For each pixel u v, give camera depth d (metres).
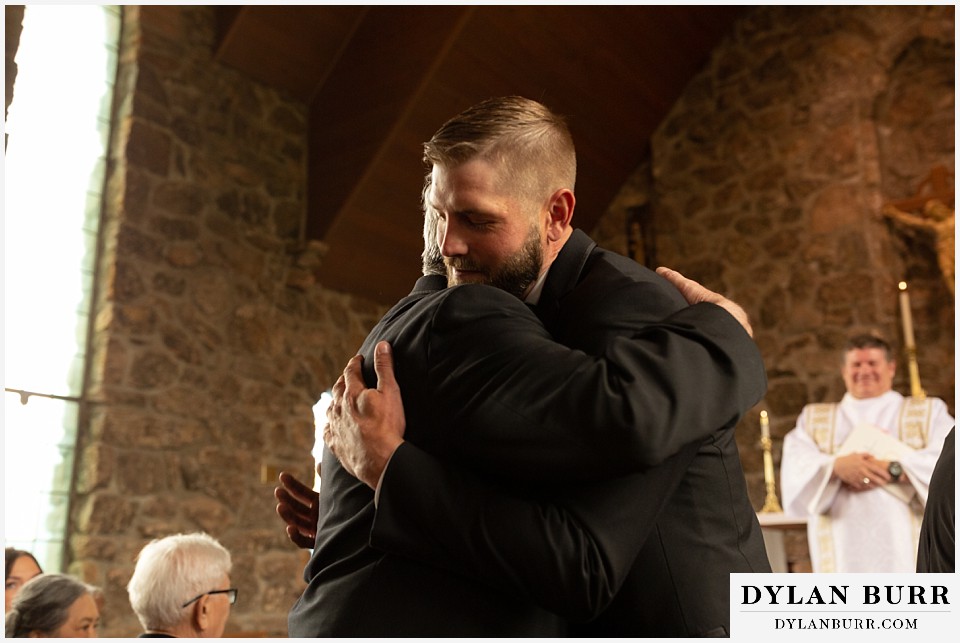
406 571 1.03
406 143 7.35
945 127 7.99
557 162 1.19
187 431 6.39
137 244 6.33
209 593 2.44
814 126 8.45
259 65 7.41
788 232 8.34
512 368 1.02
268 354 7.11
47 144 6.09
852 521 4.35
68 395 5.93
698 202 8.91
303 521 1.42
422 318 1.11
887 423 4.61
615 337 1.08
